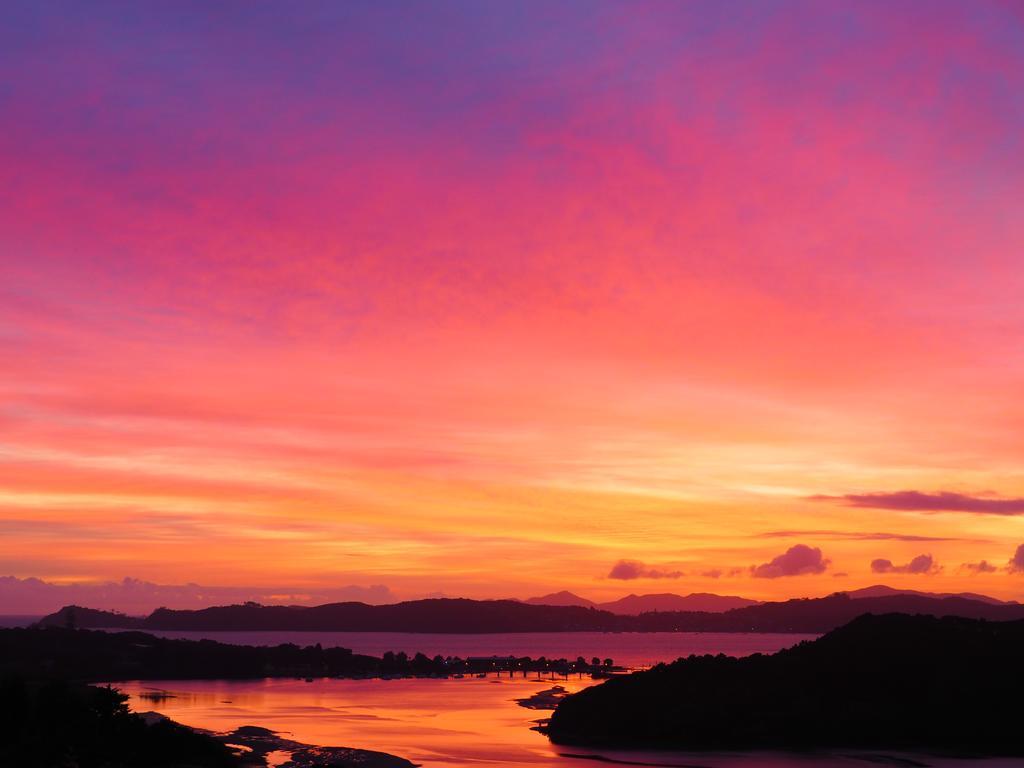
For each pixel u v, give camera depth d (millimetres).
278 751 176750
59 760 130250
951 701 192625
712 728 196250
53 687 148500
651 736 198000
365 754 174000
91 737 138125
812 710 195125
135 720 147750
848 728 189375
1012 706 190000
